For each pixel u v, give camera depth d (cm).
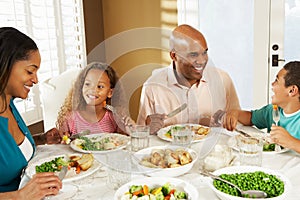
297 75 133
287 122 140
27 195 89
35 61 109
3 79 106
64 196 94
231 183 90
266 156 118
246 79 268
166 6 262
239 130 138
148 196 84
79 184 102
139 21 269
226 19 261
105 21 276
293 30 254
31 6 197
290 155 118
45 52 210
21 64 105
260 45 260
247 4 256
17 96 113
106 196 94
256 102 269
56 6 221
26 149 123
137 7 267
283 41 257
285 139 118
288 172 104
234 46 264
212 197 90
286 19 253
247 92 270
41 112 207
